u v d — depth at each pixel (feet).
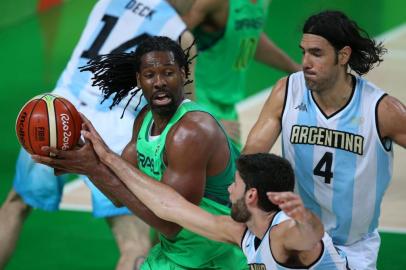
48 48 70.69
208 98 39.34
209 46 38.81
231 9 38.09
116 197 25.72
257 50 42.14
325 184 26.23
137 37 34.12
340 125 25.71
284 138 26.61
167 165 26.08
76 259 38.65
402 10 78.18
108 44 34.17
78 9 79.36
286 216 22.31
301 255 22.76
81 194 46.11
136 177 25.12
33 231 41.45
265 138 26.66
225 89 39.73
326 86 25.14
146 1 34.63
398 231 40.93
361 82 25.89
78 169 25.25
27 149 25.35
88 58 34.09
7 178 47.67
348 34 24.73
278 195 20.63
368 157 25.81
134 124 28.02
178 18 34.27
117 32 34.30
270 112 26.78
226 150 26.27
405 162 49.75
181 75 25.63
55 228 41.83
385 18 76.18
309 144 26.04
